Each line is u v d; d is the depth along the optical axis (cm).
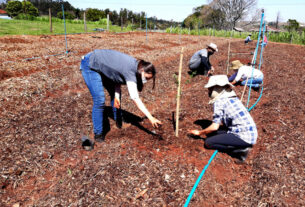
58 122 364
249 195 239
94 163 274
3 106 401
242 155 286
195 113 425
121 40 1256
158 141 324
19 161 270
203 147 318
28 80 528
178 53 1014
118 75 270
